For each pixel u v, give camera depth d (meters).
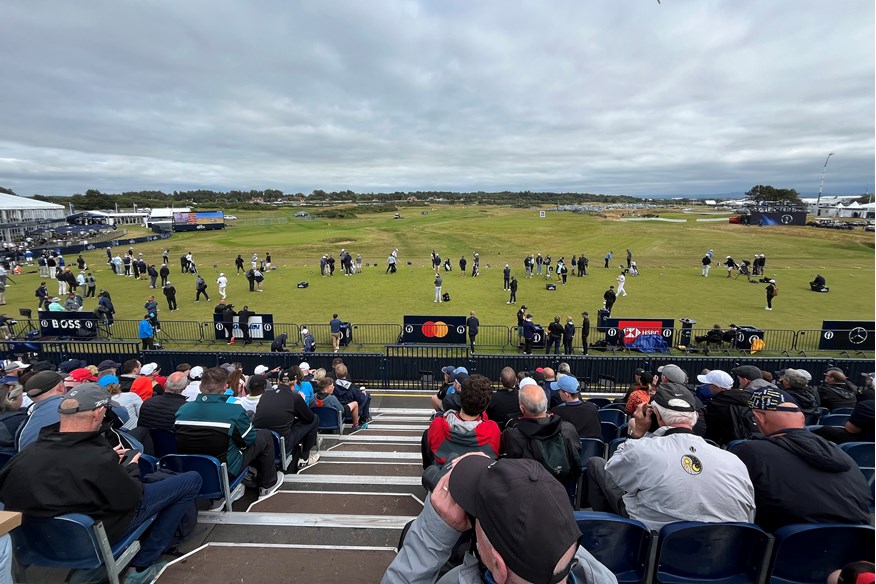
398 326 21.84
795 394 6.86
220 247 56.25
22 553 3.46
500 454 4.36
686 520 3.13
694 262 44.19
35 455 3.35
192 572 3.99
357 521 4.86
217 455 4.75
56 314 21.19
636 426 4.34
